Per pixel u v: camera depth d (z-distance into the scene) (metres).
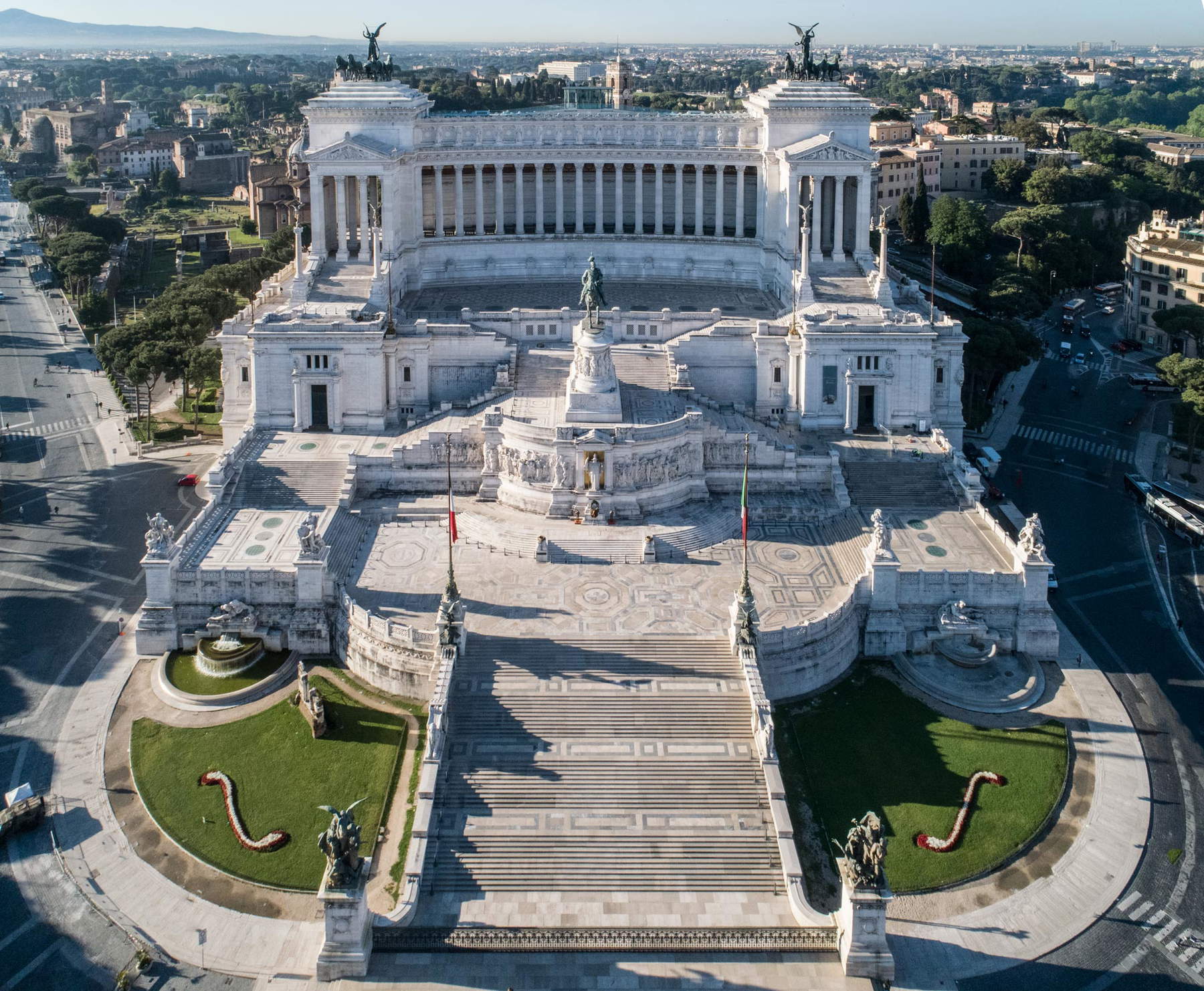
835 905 80.31
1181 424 161.00
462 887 80.56
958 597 111.31
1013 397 192.62
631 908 78.94
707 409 143.62
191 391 194.75
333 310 147.50
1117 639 115.62
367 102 164.62
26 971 75.19
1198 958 76.94
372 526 126.75
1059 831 88.38
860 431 143.75
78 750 97.00
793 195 159.75
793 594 112.00
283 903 80.69
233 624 109.94
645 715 93.88
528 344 154.12
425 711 100.75
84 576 126.00
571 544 119.94
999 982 74.69
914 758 95.75
